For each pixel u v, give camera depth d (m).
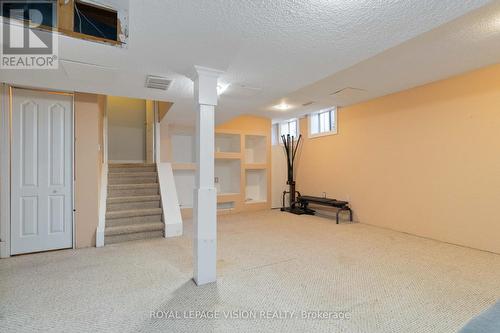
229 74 2.78
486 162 3.51
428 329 1.82
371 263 3.05
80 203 3.72
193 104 4.12
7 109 3.28
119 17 1.78
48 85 3.19
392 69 3.57
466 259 3.18
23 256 3.32
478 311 2.04
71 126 3.69
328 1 1.57
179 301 2.19
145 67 2.58
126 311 2.04
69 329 1.82
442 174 3.99
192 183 6.52
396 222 4.65
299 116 6.89
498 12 2.23
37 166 3.48
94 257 3.29
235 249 3.59
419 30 1.92
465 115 3.72
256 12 1.69
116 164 5.34
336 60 2.44
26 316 1.98
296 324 1.88
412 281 2.57
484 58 3.23
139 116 6.90
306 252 3.45
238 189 6.83
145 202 4.68
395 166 4.67
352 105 5.52
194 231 2.61
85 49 2.19
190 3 1.59
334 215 6.07
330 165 6.06
